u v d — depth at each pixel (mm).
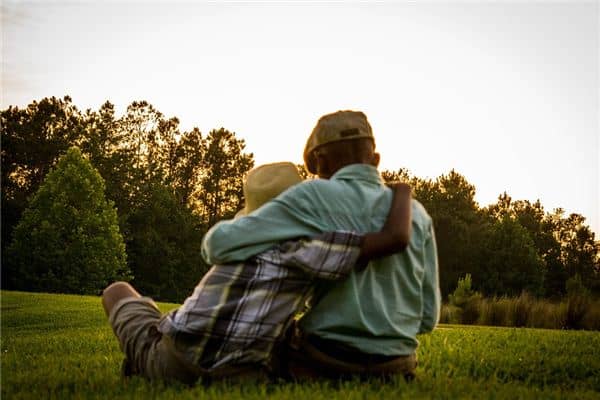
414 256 2758
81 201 48219
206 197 68125
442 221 57938
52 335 8195
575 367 4305
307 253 2521
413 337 2783
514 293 55500
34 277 47094
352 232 2545
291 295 2572
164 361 2703
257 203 2873
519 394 2855
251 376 2645
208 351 2600
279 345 2729
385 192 2756
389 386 2619
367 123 2850
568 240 73500
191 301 2635
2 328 10305
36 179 55844
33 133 56219
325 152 2803
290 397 2346
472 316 16047
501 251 56281
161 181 61938
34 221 47688
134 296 3070
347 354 2674
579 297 15297
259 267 2568
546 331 8836
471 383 3076
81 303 15758
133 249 55750
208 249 2594
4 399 2758
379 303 2643
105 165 58250
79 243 47312
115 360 4387
